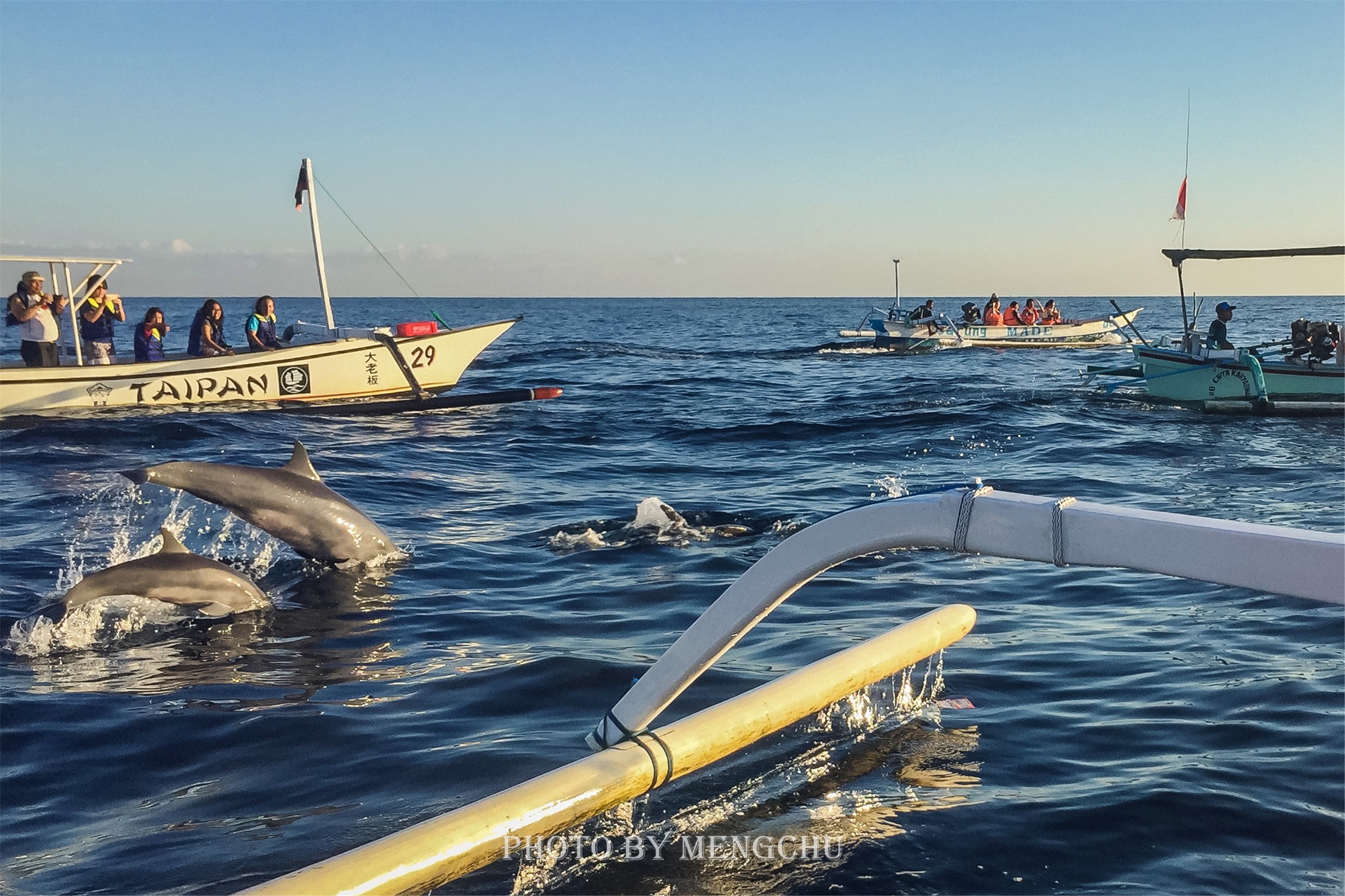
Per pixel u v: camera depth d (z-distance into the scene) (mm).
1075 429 17141
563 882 3648
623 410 20391
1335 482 12383
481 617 7039
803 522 9844
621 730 4145
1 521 9883
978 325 37812
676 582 7883
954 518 3186
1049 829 4039
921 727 5031
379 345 20016
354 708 5398
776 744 4820
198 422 16641
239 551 8719
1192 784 4395
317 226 20109
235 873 3785
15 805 4402
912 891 3621
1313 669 5859
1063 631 6656
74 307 17812
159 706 5441
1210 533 2703
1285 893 3598
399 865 3314
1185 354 20359
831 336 57719
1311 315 99250
